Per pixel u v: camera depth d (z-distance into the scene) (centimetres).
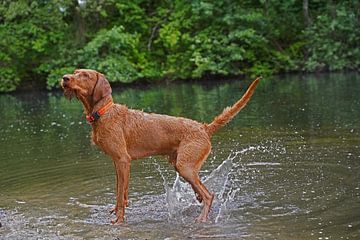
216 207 634
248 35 2141
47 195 701
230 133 1023
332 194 644
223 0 2231
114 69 2092
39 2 2248
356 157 795
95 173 791
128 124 626
